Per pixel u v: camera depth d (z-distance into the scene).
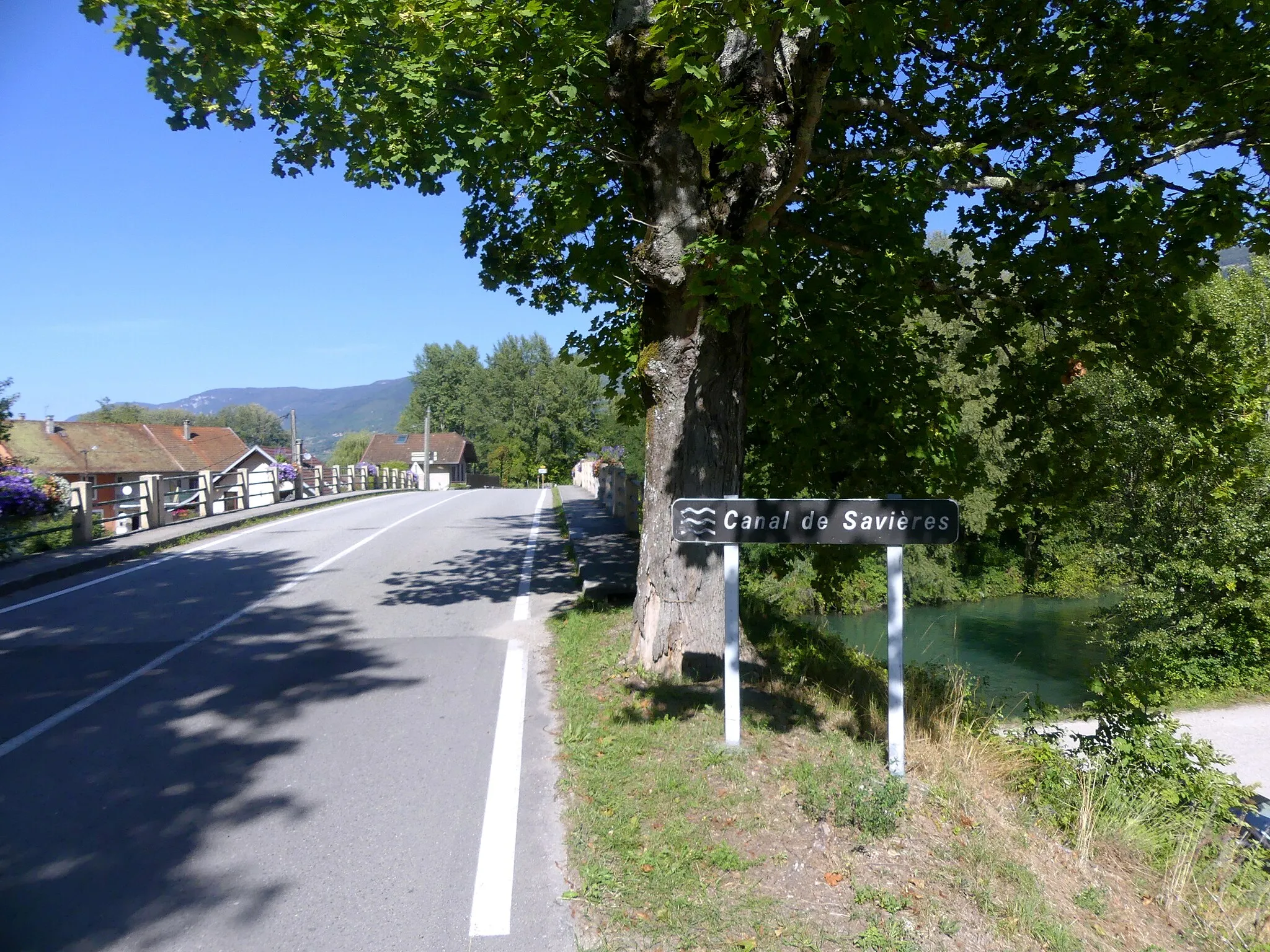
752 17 4.73
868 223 7.95
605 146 7.42
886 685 7.05
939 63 8.88
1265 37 7.44
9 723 5.92
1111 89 8.09
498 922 3.65
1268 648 19.12
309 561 13.59
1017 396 9.93
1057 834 5.11
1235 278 18.91
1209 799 6.03
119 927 3.59
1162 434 17.75
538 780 4.97
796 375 9.74
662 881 3.90
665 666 6.48
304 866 4.07
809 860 4.09
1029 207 8.54
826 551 10.81
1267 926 4.60
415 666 7.32
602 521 18.39
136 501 17.25
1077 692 18.83
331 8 7.48
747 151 5.41
